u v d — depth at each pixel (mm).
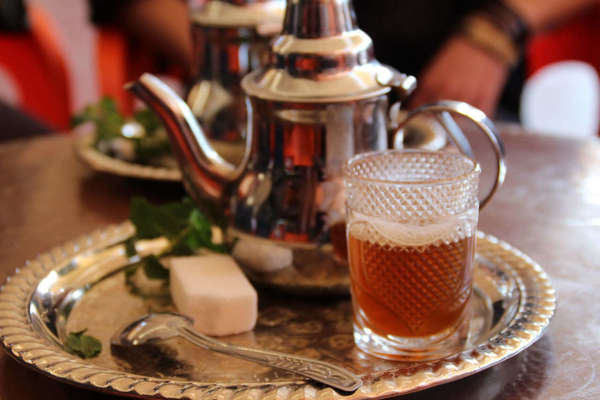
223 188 549
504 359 448
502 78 1189
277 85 502
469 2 1261
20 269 559
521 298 512
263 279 534
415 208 459
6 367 484
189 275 520
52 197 728
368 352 481
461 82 1159
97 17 1329
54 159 826
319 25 500
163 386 435
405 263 462
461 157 486
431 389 452
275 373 460
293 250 520
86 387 438
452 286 468
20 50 1370
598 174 738
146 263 558
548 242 612
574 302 529
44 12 1402
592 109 2066
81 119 796
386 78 505
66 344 489
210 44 688
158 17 1305
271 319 518
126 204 708
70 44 2447
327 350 485
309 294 534
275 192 517
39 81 1402
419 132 712
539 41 1368
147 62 1402
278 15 675
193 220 567
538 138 837
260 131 519
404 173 506
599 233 623
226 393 430
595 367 467
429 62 1306
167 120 554
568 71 2156
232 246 547
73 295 546
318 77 498
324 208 511
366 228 466
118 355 481
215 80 696
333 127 500
